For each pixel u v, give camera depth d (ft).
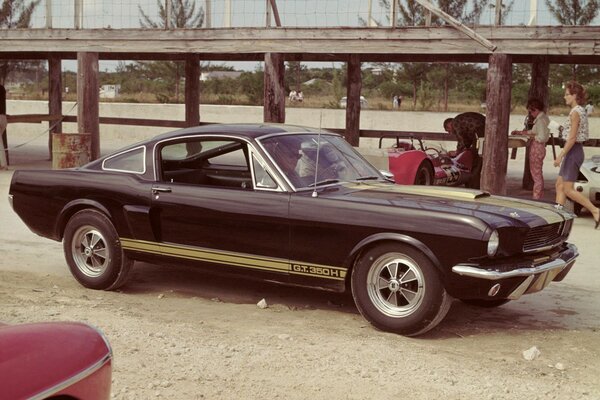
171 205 20.56
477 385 14.82
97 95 50.93
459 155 47.39
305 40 44.19
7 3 82.89
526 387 14.83
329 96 172.76
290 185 19.29
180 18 72.54
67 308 19.58
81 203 21.71
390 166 38.52
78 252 22.18
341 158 21.33
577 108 32.58
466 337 18.30
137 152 21.81
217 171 22.74
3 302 20.04
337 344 17.10
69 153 47.24
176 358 15.96
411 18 73.31
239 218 19.57
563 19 47.44
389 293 18.53
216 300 21.29
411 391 14.40
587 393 14.66
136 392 14.03
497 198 20.08
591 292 23.40
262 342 17.16
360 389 14.44
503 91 40.19
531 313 20.89
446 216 17.24
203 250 20.31
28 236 30.42
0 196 40.86
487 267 16.96
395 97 138.21
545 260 18.33
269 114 46.21
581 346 17.84
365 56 54.95
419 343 17.56
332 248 18.47
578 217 38.09
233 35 45.98
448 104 148.36
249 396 13.99
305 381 14.80
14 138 92.68
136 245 21.24
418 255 17.43
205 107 98.78
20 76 168.25
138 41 48.52
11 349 8.14
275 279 19.51
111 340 16.99
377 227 17.79
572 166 33.14
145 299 21.24
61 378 8.12
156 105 98.78
